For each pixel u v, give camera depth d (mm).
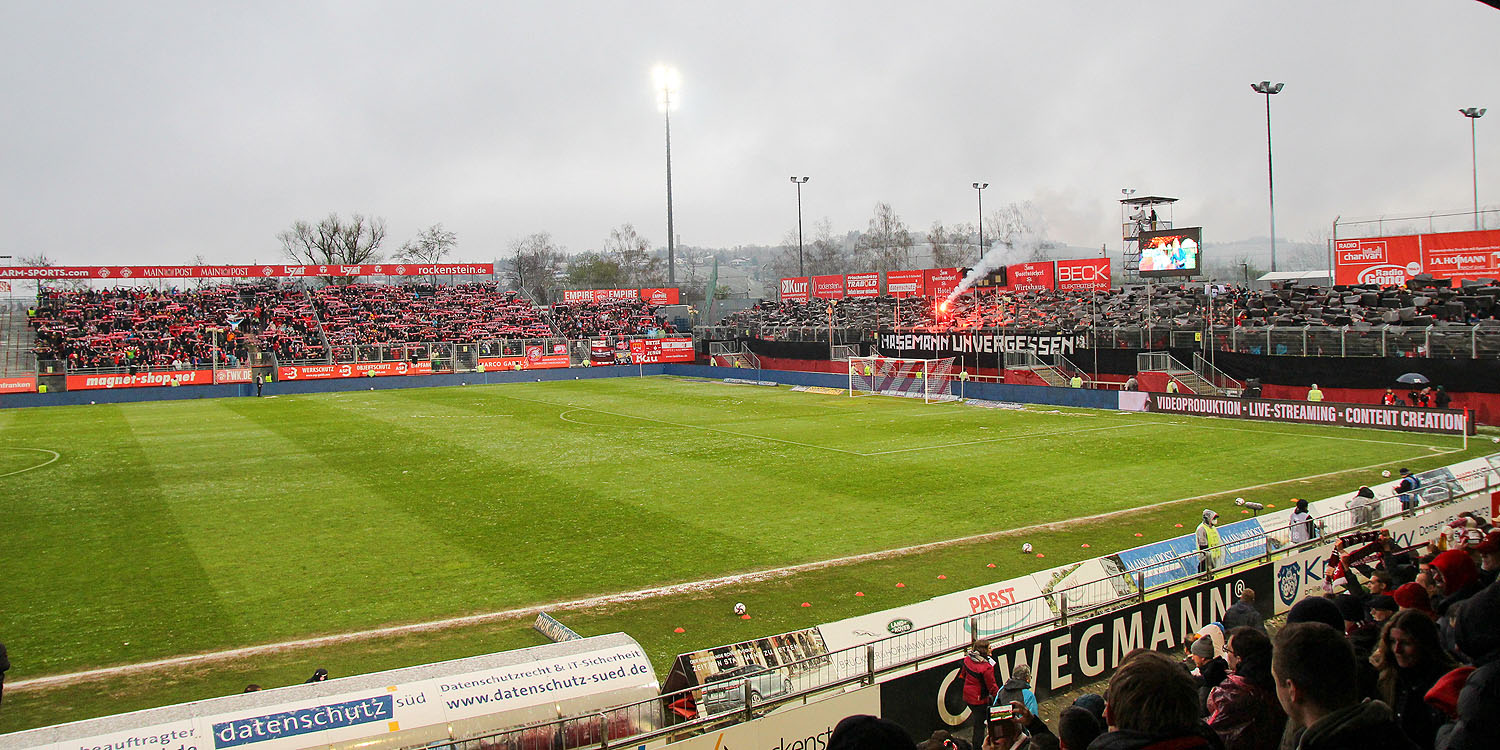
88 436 45844
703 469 34250
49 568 22234
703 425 47156
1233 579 16047
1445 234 51531
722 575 20953
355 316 87250
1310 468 32469
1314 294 57406
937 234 135750
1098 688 13953
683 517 26609
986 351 61781
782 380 72500
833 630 13180
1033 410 51438
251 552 23422
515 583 20656
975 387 57781
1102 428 43438
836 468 34031
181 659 16453
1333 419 41969
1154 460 34594
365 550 23500
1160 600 14977
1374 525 19125
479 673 11016
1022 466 33812
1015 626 14430
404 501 29203
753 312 97562
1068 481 30906
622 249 150125
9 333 72500
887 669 12055
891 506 27609
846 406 55531
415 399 63219
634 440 42000
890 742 4223
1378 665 6758
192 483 32625
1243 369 49906
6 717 14109
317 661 16266
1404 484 22281
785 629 17453
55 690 15148
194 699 14711
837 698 11438
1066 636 13789
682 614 18391
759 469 34094
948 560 21750
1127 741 4723
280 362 70750
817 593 19531
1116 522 25188
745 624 17734
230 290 89562
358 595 19953
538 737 10195
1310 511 19922
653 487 31000
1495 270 49750
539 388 71250
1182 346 54812
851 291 84000
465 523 26203
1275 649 4773
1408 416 39625
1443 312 47406
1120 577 15945
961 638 13828
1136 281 81500
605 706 11039
